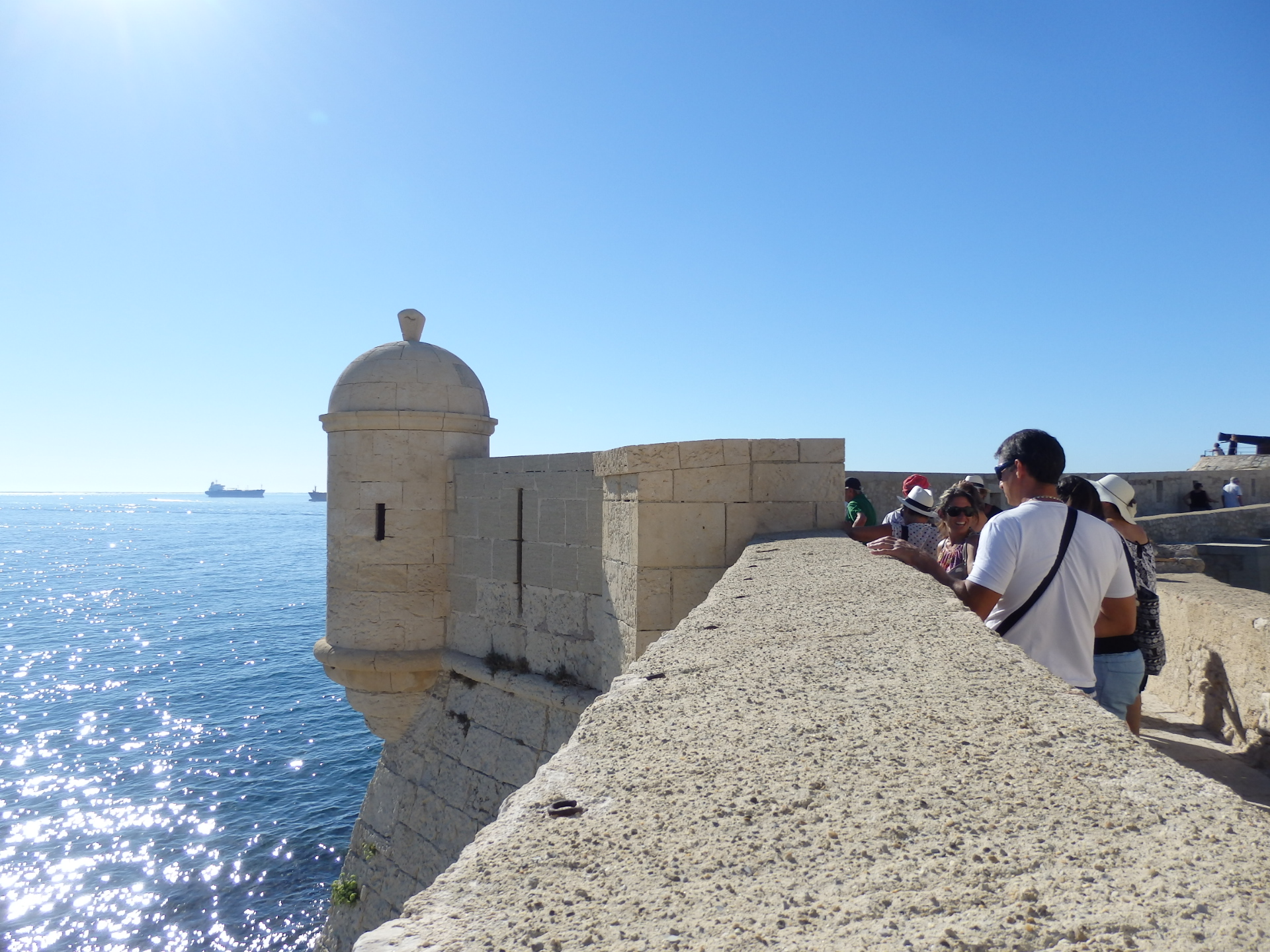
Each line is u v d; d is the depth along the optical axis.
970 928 1.08
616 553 6.94
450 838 10.20
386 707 11.22
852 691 2.15
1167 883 1.17
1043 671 2.27
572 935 1.12
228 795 25.05
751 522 6.44
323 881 19.77
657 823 1.45
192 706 35.22
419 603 11.07
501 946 1.10
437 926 1.17
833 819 1.43
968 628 2.78
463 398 11.44
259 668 42.62
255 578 89.44
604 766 1.74
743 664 2.49
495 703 10.23
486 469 10.57
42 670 41.78
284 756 28.75
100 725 32.25
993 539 3.30
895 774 1.59
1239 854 1.24
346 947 11.05
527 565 9.91
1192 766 4.86
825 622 3.00
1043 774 1.57
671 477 6.37
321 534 191.38
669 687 2.31
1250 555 10.95
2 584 82.00
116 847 21.38
